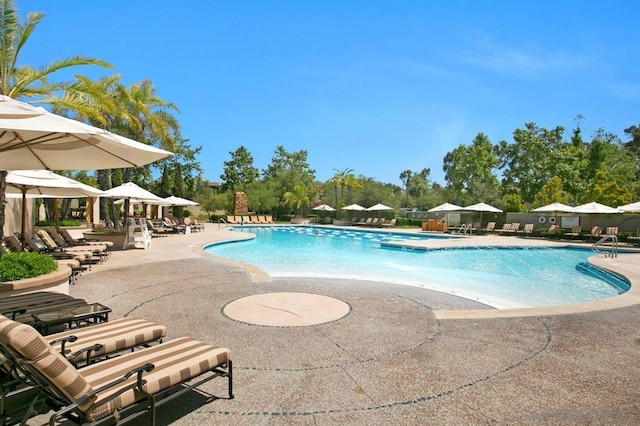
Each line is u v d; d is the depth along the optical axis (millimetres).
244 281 9031
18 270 5938
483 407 3447
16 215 17234
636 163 47188
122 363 3102
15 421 2764
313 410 3359
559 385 3902
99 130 4129
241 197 44406
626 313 6668
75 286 8344
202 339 5113
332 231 34469
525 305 8734
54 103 10891
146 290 8008
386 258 16891
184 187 45000
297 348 4828
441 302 7812
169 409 3346
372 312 6504
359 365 4336
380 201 44938
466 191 53156
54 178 9750
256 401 3504
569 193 41719
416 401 3541
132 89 22859
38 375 2383
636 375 4168
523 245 21109
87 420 2463
